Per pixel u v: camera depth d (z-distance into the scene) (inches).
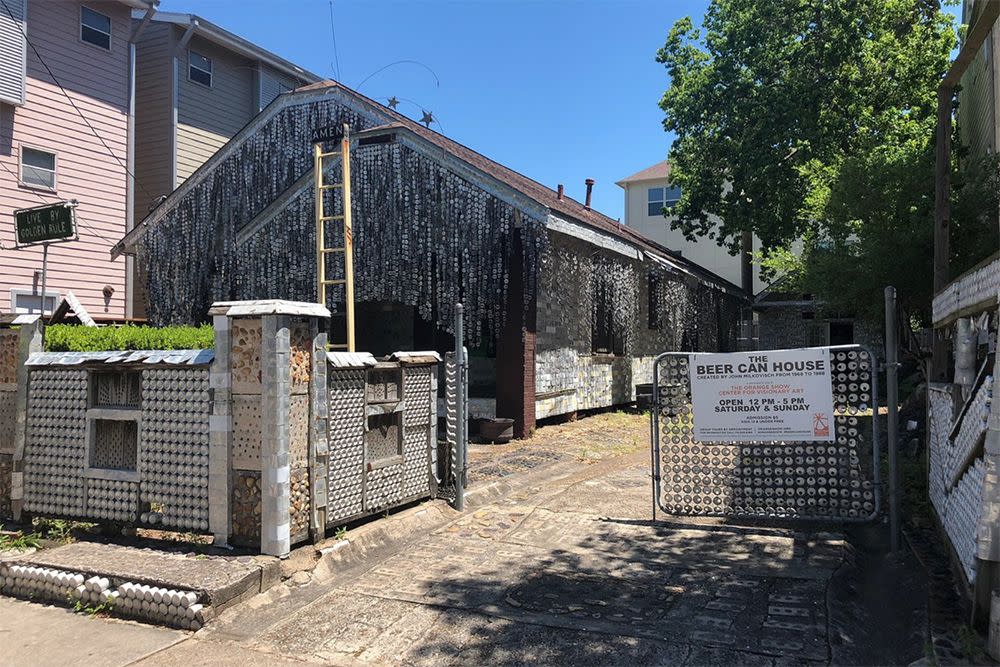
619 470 353.1
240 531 201.5
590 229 494.6
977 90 507.8
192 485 207.6
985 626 147.2
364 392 233.8
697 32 829.2
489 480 319.9
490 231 450.3
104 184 650.8
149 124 747.4
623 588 187.2
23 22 579.8
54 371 229.5
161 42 745.0
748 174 714.2
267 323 196.7
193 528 207.6
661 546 222.5
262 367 197.3
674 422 248.7
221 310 200.8
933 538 225.1
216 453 202.2
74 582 186.4
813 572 194.4
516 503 283.7
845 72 664.4
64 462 227.0
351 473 226.7
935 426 241.4
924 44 663.1
